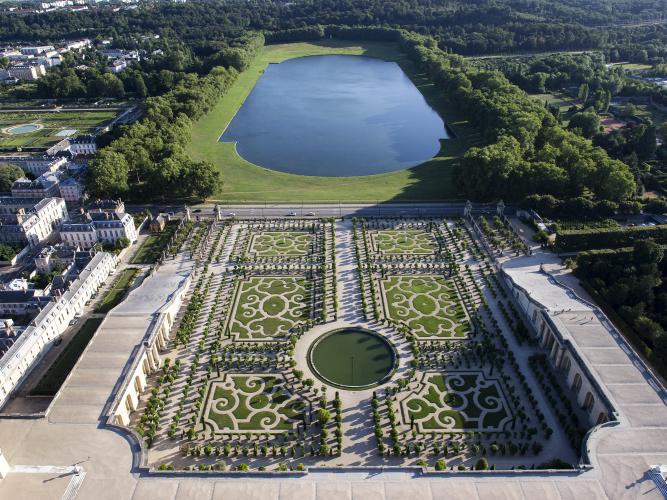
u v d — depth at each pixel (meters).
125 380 192.75
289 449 179.00
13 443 168.50
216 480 156.50
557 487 152.88
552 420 190.88
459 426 188.38
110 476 157.50
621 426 172.25
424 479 156.62
